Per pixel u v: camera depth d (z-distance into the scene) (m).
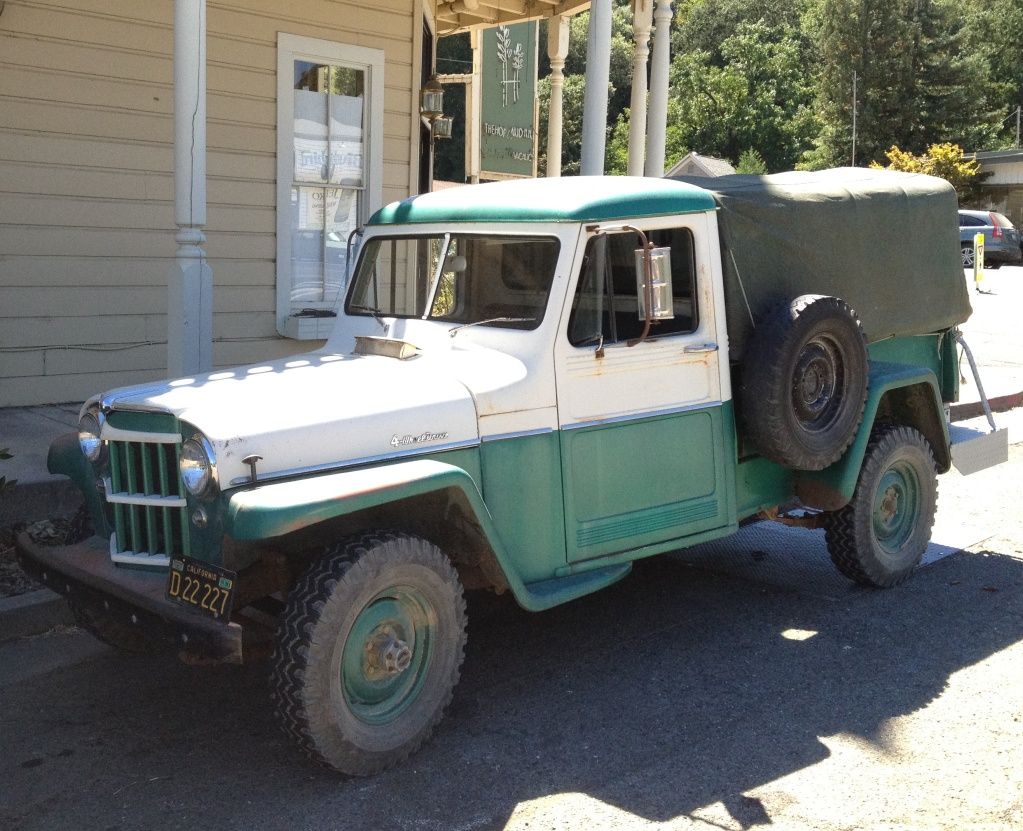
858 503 5.43
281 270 9.59
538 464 4.30
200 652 3.47
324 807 3.55
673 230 4.66
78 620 4.59
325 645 3.53
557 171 14.73
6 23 7.76
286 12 9.27
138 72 8.48
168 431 3.83
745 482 5.11
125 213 8.56
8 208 7.97
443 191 5.07
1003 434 6.43
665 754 3.92
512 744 4.00
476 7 12.75
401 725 3.82
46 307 8.25
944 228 5.97
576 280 4.34
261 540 3.84
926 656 4.84
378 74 10.02
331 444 3.77
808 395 4.89
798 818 3.48
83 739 4.04
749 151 62.09
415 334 4.71
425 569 3.82
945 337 6.28
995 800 3.59
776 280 5.03
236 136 9.15
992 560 6.26
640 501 4.63
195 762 3.87
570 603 5.56
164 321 8.91
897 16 53.91
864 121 54.38
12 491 5.93
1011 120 61.34
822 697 4.41
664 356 4.64
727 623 5.27
